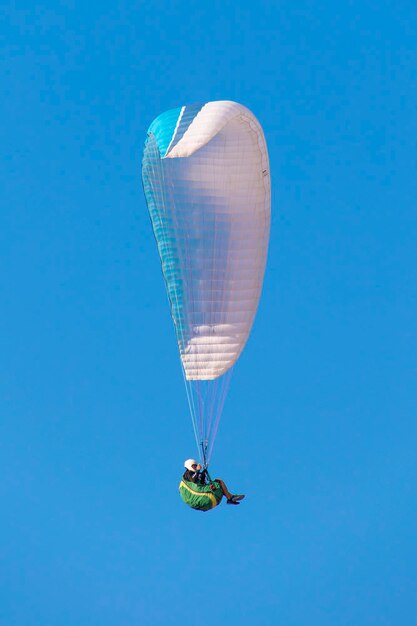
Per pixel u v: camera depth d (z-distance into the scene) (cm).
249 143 8188
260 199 8444
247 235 8575
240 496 8488
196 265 8662
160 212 8500
